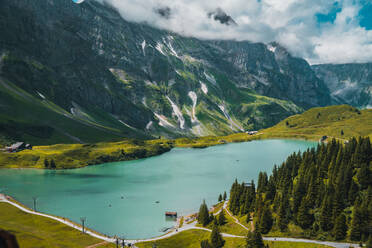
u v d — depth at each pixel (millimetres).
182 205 189875
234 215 160625
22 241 116500
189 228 150250
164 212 176875
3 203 180000
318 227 129125
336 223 122375
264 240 126562
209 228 147750
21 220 151875
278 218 136625
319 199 139250
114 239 135750
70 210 179250
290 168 192875
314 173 160125
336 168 156625
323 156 184000
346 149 172750
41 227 143375
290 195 155000
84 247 121375
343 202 132750
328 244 117500
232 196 173125
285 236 129000
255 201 157750
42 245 114500
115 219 165500
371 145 172750
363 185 141750
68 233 138375
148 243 131500
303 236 127250
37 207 182000
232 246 124438
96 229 151750
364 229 117812
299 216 133000
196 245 128125
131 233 146875
